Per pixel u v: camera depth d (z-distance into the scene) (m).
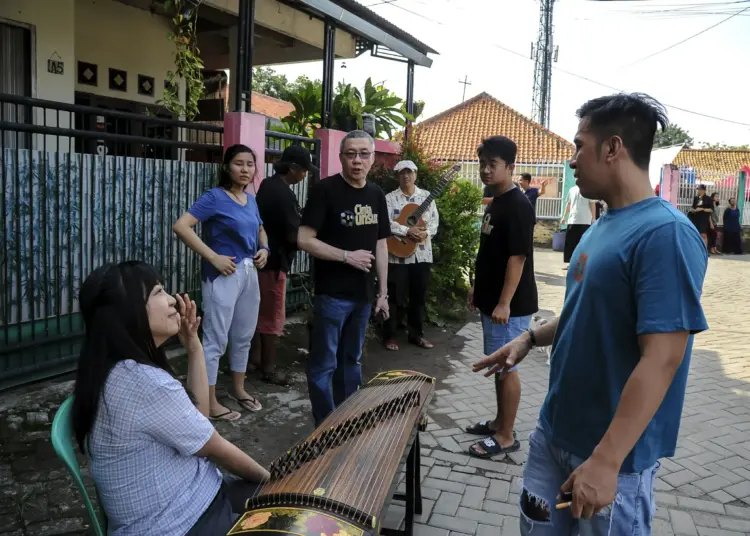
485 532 3.27
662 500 3.66
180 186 5.83
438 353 6.63
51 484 3.54
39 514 3.25
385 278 4.35
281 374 5.58
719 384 5.84
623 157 1.88
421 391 3.10
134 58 9.95
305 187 7.62
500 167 3.82
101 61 9.38
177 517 1.98
